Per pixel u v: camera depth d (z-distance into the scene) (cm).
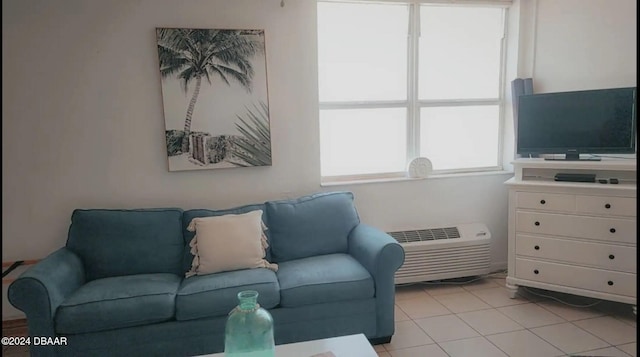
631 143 256
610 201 248
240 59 286
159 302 206
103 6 265
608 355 217
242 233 250
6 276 268
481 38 344
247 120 292
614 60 284
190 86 279
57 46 262
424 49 333
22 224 270
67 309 198
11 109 260
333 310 225
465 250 321
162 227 257
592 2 292
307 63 300
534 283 282
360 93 325
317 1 301
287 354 157
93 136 273
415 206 333
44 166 269
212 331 212
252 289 215
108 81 271
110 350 202
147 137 280
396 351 228
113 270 243
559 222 267
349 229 280
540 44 328
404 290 317
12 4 253
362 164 332
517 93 329
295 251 269
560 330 246
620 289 251
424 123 341
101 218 250
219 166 291
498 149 358
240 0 284
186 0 275
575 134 274
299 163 308
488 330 249
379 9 319
